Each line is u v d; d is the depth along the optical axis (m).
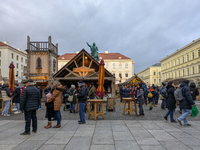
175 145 4.05
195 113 6.04
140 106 8.50
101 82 9.20
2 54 46.59
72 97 9.44
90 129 5.62
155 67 92.00
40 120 7.36
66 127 5.94
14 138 4.66
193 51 48.56
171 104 6.70
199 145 4.05
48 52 18.41
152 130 5.46
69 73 16.06
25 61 57.09
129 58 68.81
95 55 20.00
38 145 4.09
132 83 19.75
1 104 9.30
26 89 5.05
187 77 51.47
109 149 3.82
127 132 5.22
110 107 10.21
